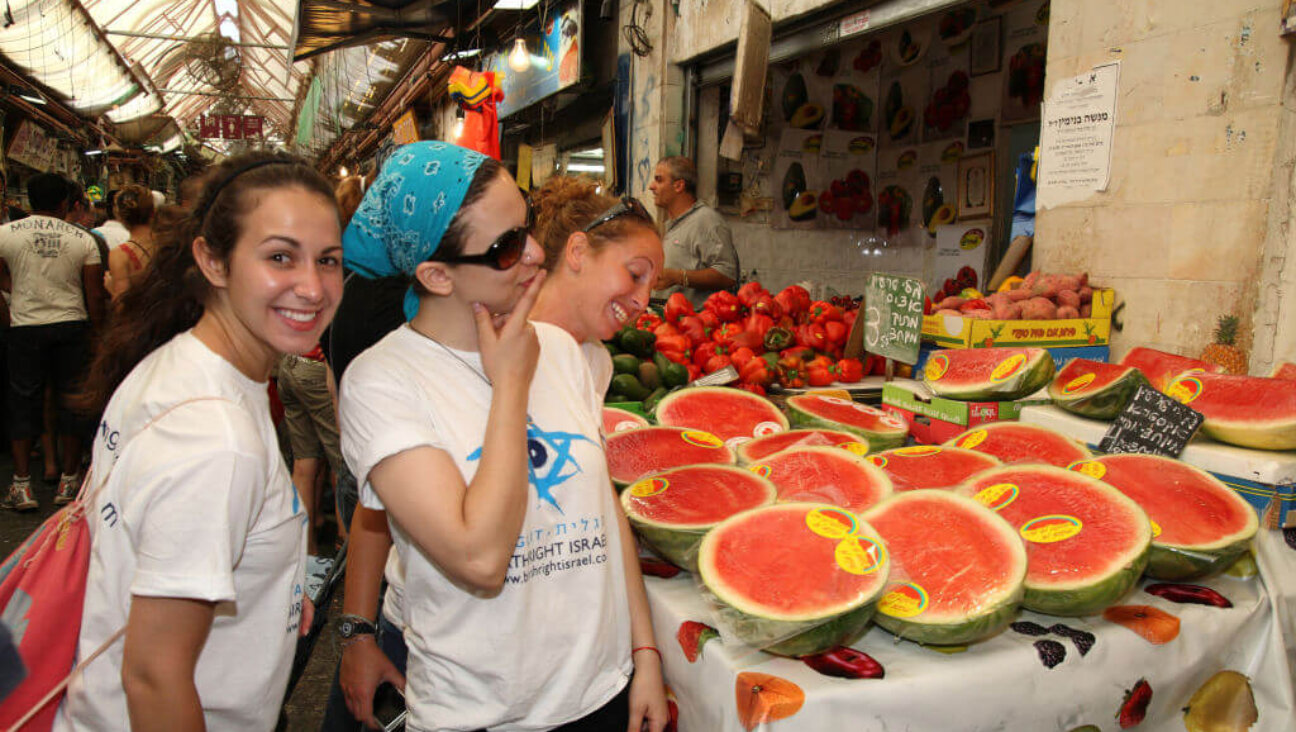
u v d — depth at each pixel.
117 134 21.64
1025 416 2.25
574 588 1.30
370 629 1.59
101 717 1.08
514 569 1.23
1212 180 2.68
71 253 5.06
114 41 14.55
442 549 1.11
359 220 1.23
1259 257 2.56
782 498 1.70
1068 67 3.16
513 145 10.66
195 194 1.15
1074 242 3.18
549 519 1.28
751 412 2.45
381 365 1.23
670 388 3.22
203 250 1.13
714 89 6.38
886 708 1.20
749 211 6.90
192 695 1.06
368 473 1.17
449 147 1.19
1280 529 1.67
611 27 7.41
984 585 1.30
